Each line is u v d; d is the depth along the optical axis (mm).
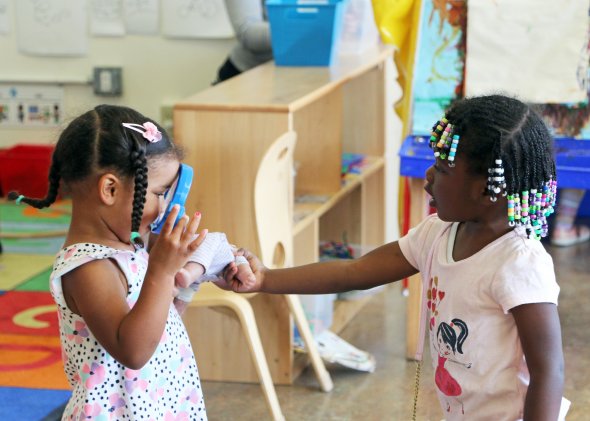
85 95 4605
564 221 3916
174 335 1463
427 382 2670
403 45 2816
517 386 1344
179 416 1467
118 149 1323
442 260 1403
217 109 2449
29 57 4594
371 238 3602
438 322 1402
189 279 1432
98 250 1349
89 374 1370
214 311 2641
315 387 2658
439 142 1345
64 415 1432
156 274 1284
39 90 4621
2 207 4422
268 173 2326
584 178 2371
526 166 1313
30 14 4523
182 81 4500
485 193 1325
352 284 1562
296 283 1580
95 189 1341
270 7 3090
